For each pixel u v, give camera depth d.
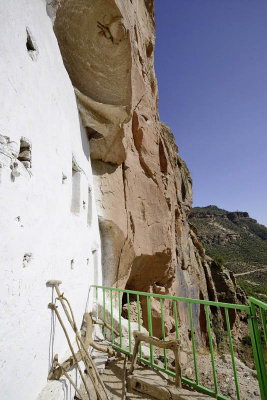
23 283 2.35
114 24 5.41
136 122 10.94
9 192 2.17
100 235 7.38
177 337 3.36
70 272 3.87
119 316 5.23
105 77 6.17
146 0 14.72
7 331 2.05
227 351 21.92
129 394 3.32
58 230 3.39
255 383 4.73
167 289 13.00
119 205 8.11
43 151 3.02
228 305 2.75
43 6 3.60
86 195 5.46
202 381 4.69
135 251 8.96
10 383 2.05
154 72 15.38
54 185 3.32
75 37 5.43
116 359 4.20
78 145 5.27
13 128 2.33
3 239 2.05
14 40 2.50
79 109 5.73
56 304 3.15
